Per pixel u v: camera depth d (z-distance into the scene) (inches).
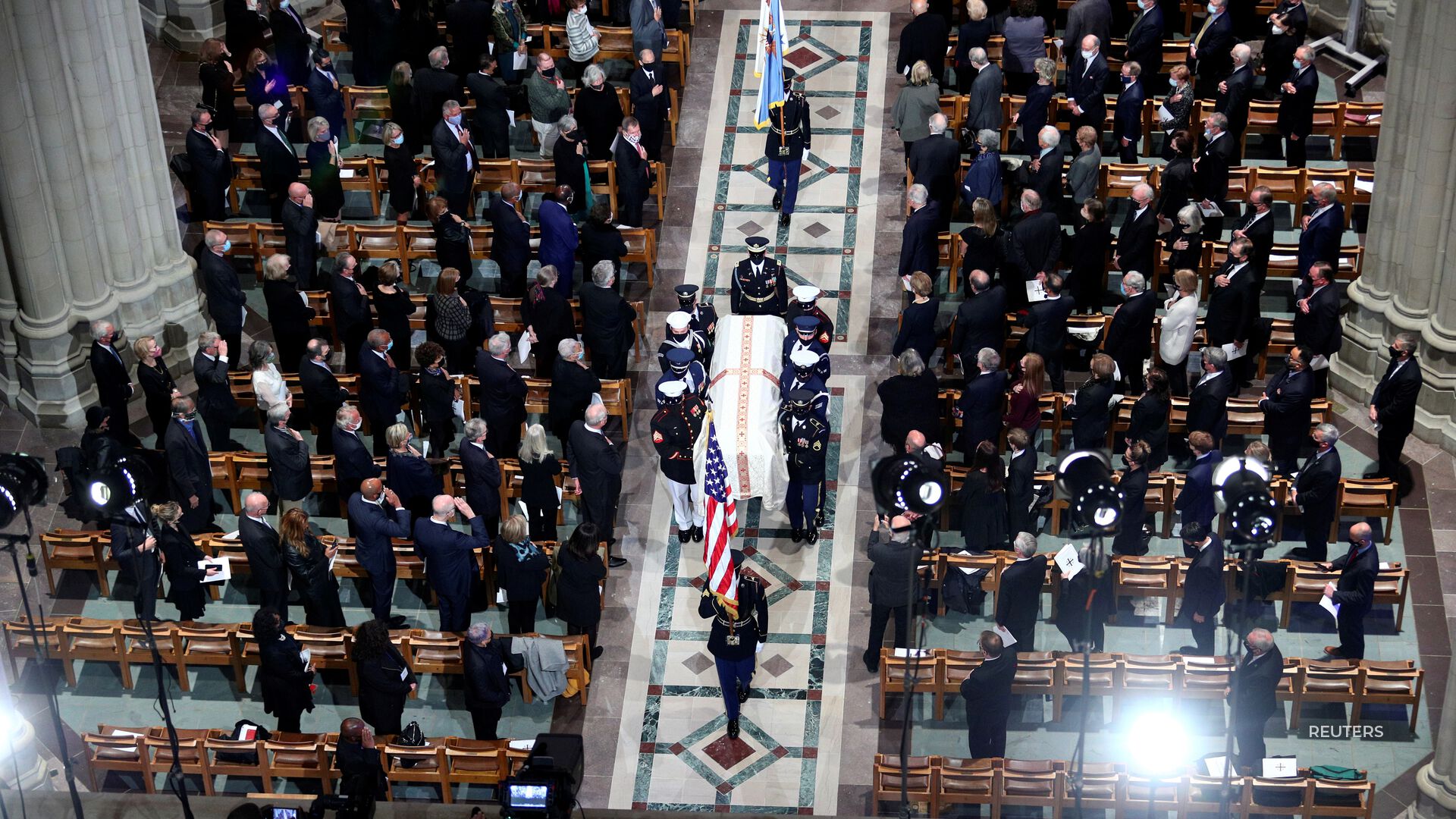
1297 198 965.2
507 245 922.7
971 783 717.3
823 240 999.6
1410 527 847.7
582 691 791.1
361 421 864.3
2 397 933.2
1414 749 757.3
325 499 872.9
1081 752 513.7
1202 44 1016.9
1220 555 752.3
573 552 761.6
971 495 792.3
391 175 966.4
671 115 1071.6
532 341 891.4
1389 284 885.8
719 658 751.7
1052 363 871.7
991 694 717.3
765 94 981.2
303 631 778.2
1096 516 469.4
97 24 856.9
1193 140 952.9
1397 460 842.2
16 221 871.7
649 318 960.3
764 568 844.0
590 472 809.5
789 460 819.4
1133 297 845.2
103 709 789.9
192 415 817.5
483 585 820.0
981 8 1010.7
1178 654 760.3
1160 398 817.5
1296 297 913.5
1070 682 762.8
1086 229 893.2
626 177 964.0
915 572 533.3
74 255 898.1
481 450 801.6
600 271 870.4
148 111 899.4
